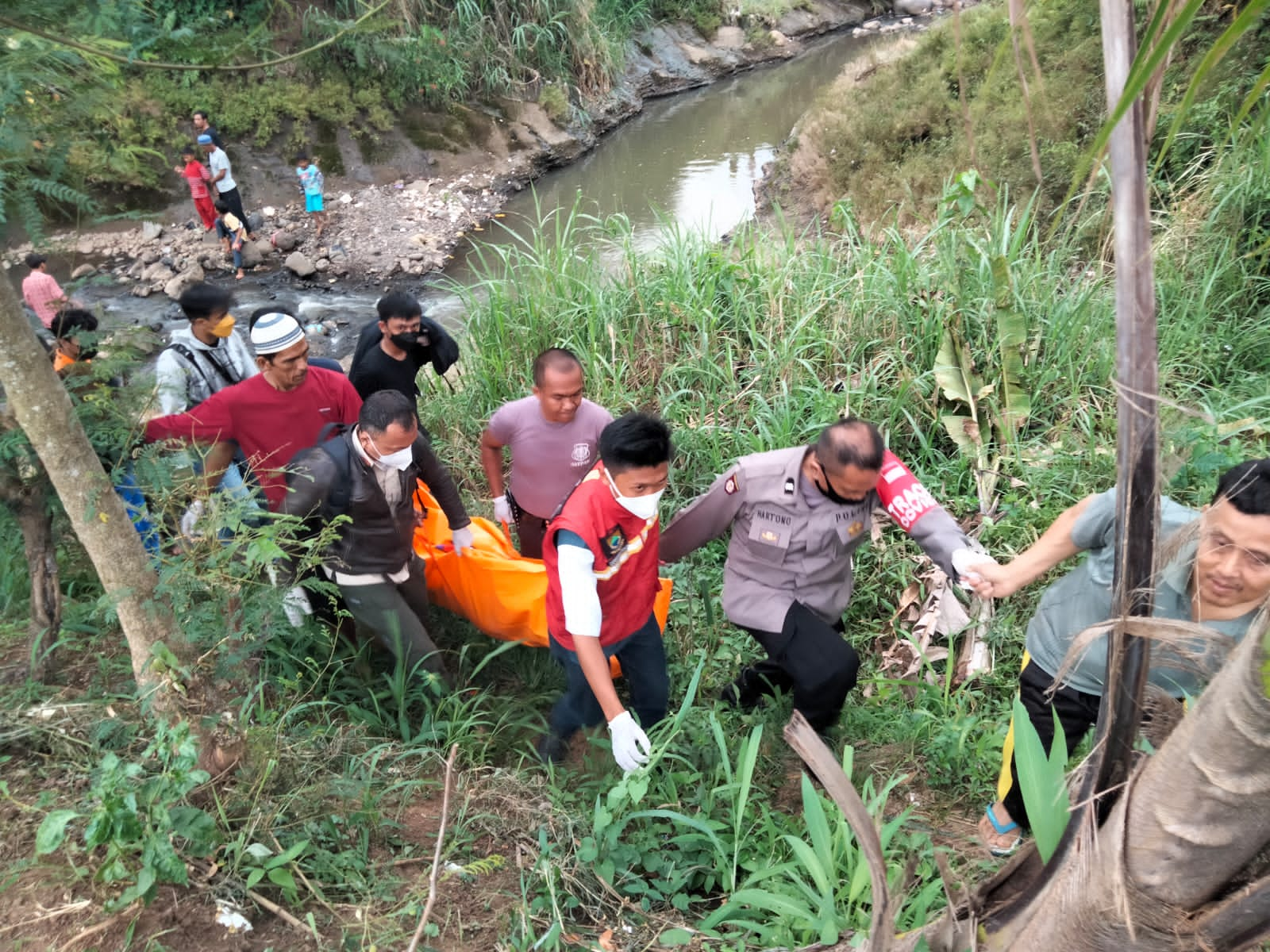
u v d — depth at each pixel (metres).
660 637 3.31
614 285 6.37
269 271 11.30
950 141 9.65
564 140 14.59
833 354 5.47
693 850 2.78
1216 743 0.87
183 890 2.23
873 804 2.65
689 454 5.01
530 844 2.69
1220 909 0.96
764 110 16.75
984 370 5.11
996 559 4.25
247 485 3.46
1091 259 6.01
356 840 2.58
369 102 13.12
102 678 2.98
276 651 3.34
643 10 18.39
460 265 11.44
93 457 2.18
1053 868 1.18
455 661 3.89
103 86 1.76
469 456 5.53
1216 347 5.31
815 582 3.20
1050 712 2.67
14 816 2.38
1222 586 2.08
